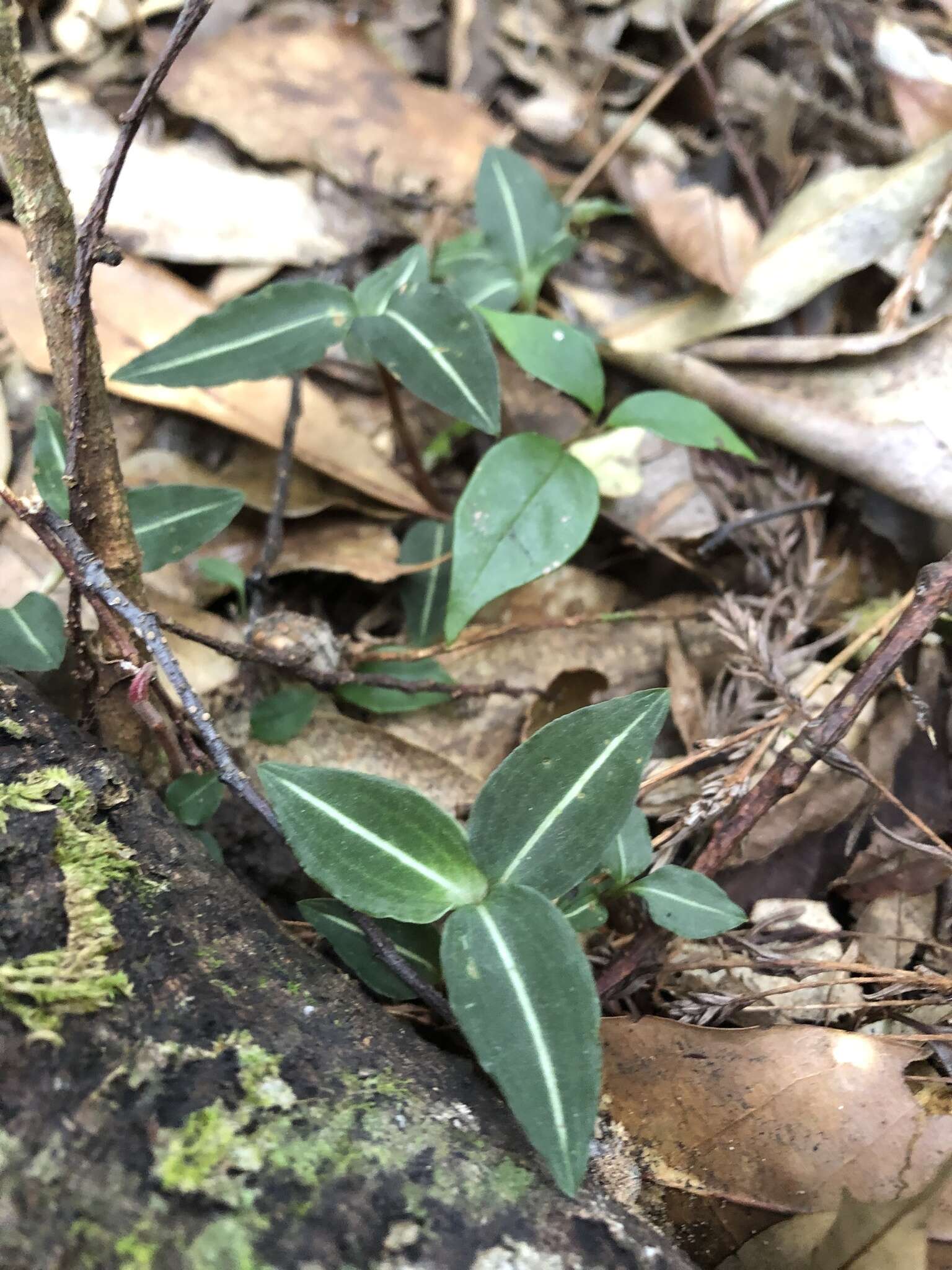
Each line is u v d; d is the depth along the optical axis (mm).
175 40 130
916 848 186
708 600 249
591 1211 127
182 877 146
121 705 173
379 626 245
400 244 279
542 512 201
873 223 260
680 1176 154
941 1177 140
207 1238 115
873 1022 181
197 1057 125
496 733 226
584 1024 130
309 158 278
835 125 307
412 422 261
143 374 191
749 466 260
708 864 177
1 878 131
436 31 320
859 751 216
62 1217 115
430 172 290
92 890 134
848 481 255
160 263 257
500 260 262
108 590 148
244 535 237
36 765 143
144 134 270
